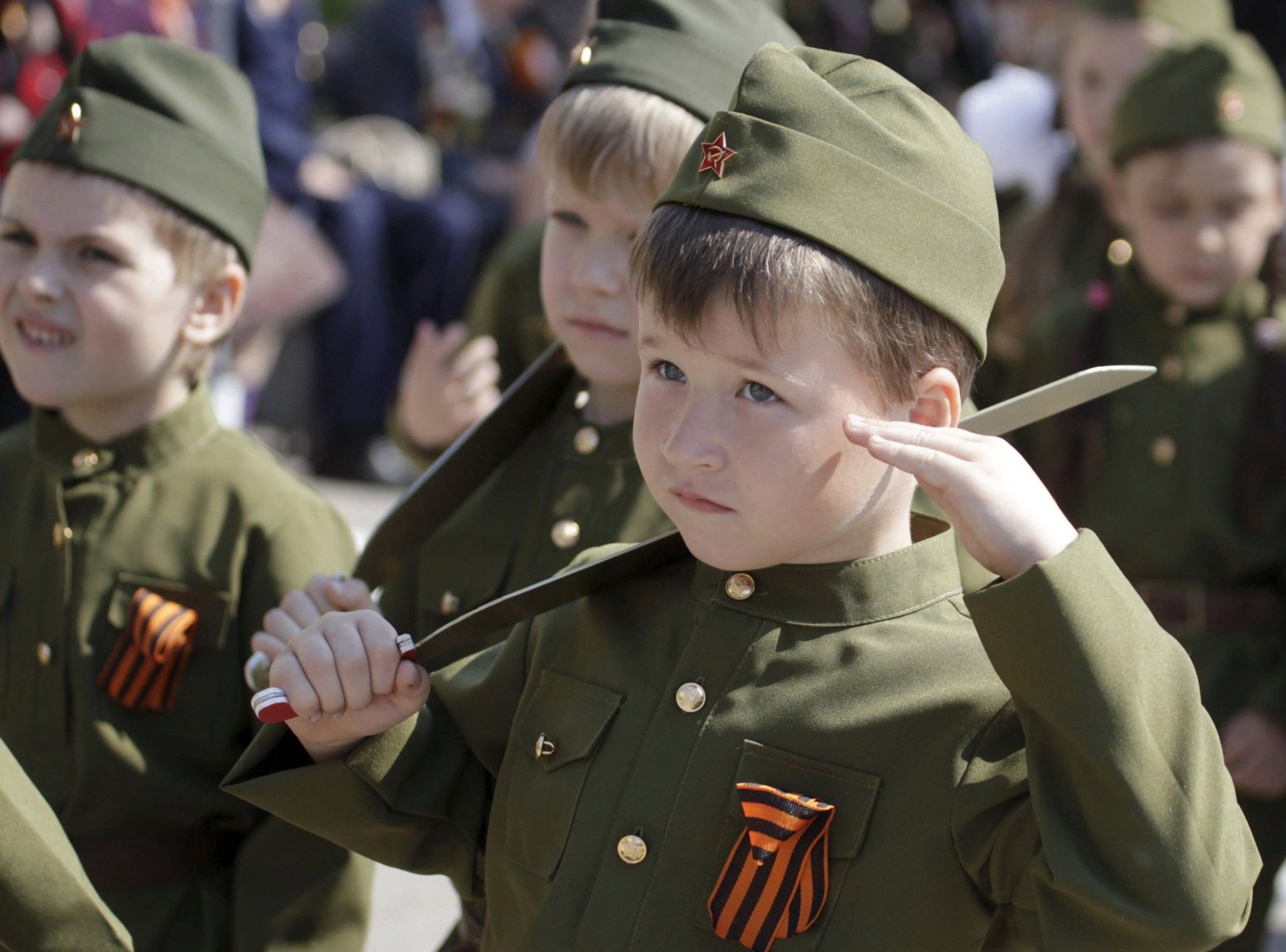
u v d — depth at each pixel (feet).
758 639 6.76
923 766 6.36
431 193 27.20
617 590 7.39
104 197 9.65
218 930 9.37
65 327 9.59
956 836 6.25
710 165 6.41
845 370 6.17
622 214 9.13
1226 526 12.61
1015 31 22.34
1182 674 5.98
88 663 9.49
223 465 10.00
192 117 10.09
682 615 7.11
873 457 6.08
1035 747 6.01
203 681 9.52
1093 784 5.80
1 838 7.39
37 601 9.71
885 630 6.64
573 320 9.15
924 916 6.25
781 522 6.22
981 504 5.89
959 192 6.56
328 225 24.58
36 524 9.91
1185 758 5.82
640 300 6.45
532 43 30.55
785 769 6.48
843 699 6.52
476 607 9.30
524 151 26.86
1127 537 12.87
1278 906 15.51
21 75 18.29
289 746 7.38
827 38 27.14
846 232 6.19
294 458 25.08
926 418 6.52
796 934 6.32
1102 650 5.76
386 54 28.78
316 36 29.01
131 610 9.55
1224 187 12.87
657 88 9.30
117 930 7.60
